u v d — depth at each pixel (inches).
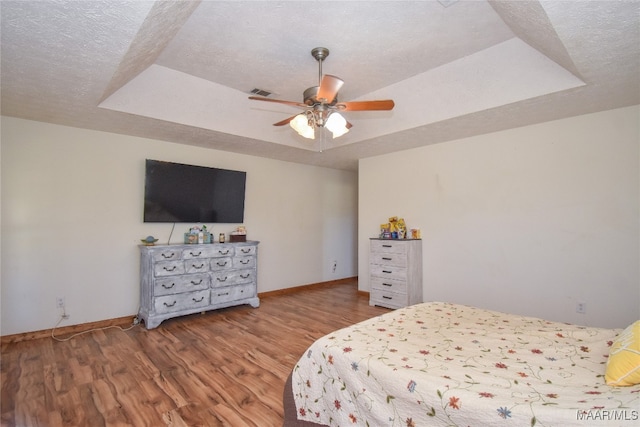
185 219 163.0
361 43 105.4
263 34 100.0
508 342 66.2
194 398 82.3
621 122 115.3
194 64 119.1
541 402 42.6
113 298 144.3
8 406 78.5
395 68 122.9
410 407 49.7
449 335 70.9
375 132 154.4
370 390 55.2
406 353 60.8
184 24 94.4
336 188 245.1
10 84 95.8
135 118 126.3
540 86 104.0
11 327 122.1
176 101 129.0
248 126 153.6
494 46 107.9
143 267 145.8
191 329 135.8
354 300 189.0
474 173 152.3
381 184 192.9
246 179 191.9
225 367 99.7
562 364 55.7
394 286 165.8
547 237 130.7
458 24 95.6
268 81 133.0
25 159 126.0
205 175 170.1
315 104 94.0
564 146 127.0
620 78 92.5
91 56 79.7
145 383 89.7
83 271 137.3
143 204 153.1
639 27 68.1
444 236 162.9
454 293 158.6
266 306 174.9
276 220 206.8
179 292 145.2
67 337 126.6
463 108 122.5
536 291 133.2
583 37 72.2
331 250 240.2
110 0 58.6
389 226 178.9
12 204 123.5
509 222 140.9
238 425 71.6
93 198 140.4
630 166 113.4
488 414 42.6
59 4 59.1
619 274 115.0
